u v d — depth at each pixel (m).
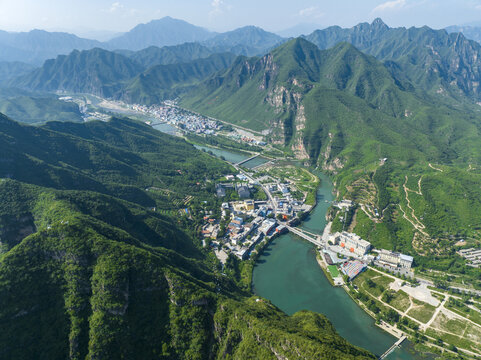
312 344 186.75
